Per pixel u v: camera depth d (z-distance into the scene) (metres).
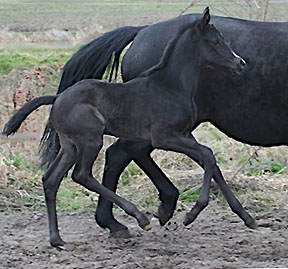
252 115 7.91
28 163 11.21
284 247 7.73
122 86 7.52
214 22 8.12
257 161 11.57
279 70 7.78
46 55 17.94
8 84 15.42
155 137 7.45
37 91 15.03
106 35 8.23
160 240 8.09
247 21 8.11
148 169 8.16
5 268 7.07
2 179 10.51
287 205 10.00
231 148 11.97
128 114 7.45
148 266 7.00
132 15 22.59
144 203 10.02
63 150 7.58
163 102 7.44
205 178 7.38
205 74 7.82
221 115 8.00
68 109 7.35
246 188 10.51
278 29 7.93
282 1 12.45
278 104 7.86
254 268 6.99
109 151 8.22
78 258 7.35
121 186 10.67
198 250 7.62
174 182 10.59
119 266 7.02
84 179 7.45
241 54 7.86
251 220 7.55
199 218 9.30
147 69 7.88
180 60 7.53
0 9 25.69
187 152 7.41
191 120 7.57
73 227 8.92
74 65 8.19
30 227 8.95
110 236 8.16
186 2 24.69
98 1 26.48
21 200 10.09
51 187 7.61
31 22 23.00
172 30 7.88
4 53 17.95
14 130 7.39
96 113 7.36
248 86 7.84
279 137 8.03
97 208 8.26
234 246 7.83
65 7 25.72
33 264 7.18
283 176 11.23
